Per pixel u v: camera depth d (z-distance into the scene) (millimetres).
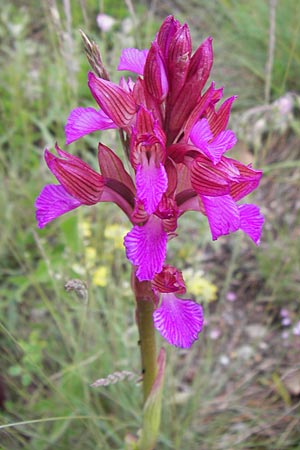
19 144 311
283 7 344
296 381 235
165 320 128
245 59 348
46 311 253
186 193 125
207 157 113
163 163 114
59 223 247
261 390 238
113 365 216
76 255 255
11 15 405
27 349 213
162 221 119
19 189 270
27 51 357
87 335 221
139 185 109
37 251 268
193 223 275
